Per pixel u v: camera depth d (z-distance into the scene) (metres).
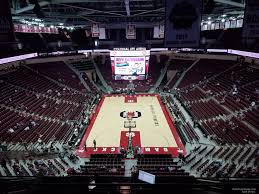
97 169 16.67
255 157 16.75
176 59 47.84
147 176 5.06
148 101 35.97
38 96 30.17
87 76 44.19
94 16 43.84
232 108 25.73
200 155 19.77
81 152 21.30
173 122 27.91
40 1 27.00
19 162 16.89
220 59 41.09
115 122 28.25
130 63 40.12
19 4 27.75
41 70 38.66
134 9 39.12
